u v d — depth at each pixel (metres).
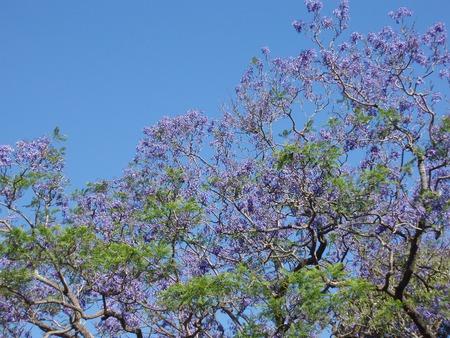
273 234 14.57
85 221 15.11
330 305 11.29
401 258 15.02
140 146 17.34
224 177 15.02
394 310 13.24
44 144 14.56
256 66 16.03
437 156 13.96
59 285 13.89
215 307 12.25
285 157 13.12
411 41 14.40
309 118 15.22
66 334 13.57
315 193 13.35
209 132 16.62
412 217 13.09
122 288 12.59
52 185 14.67
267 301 11.95
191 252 15.20
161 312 14.18
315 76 15.29
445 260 15.77
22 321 13.30
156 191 15.45
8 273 12.32
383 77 14.74
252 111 16.09
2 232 12.66
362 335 14.09
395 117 13.77
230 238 14.59
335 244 15.46
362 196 13.20
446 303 13.59
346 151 14.16
